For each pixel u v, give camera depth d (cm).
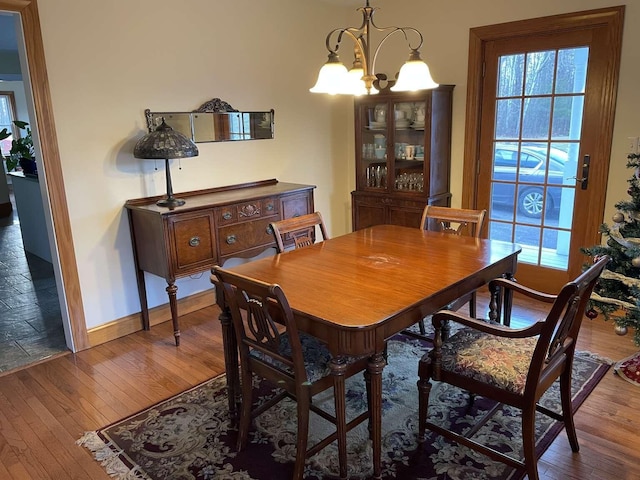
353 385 262
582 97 338
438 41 398
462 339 207
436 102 383
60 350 311
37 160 284
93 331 316
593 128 335
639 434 215
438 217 302
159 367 288
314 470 198
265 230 355
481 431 220
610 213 337
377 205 435
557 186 361
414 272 217
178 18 330
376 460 188
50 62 276
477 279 220
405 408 240
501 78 374
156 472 200
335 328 168
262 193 356
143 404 250
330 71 207
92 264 311
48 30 273
